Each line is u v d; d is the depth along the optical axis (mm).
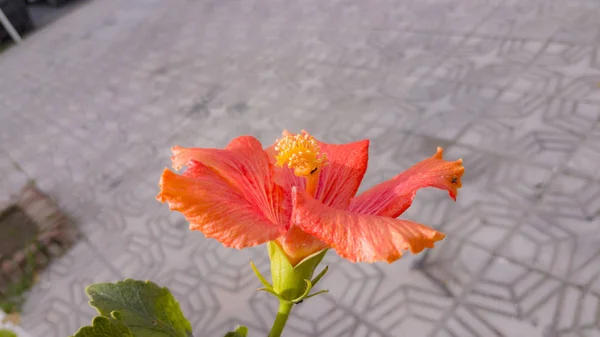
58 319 708
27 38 1921
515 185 652
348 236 152
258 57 1166
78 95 1323
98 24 1776
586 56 791
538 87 776
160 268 732
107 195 910
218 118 1007
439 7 1070
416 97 857
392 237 148
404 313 569
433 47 958
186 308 667
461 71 871
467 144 735
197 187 167
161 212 831
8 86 1549
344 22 1164
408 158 752
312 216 159
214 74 1171
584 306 514
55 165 1059
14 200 980
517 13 946
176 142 988
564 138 684
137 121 1106
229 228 161
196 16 1530
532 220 605
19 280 790
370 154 783
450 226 636
